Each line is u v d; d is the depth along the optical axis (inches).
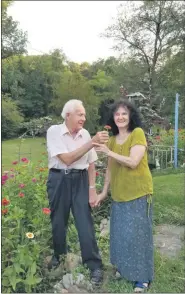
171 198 247.4
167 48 968.3
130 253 127.3
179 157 472.1
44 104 1488.7
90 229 132.5
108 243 163.5
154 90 852.0
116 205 130.8
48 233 145.3
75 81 1294.3
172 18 950.4
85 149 123.8
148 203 127.3
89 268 134.3
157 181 317.4
